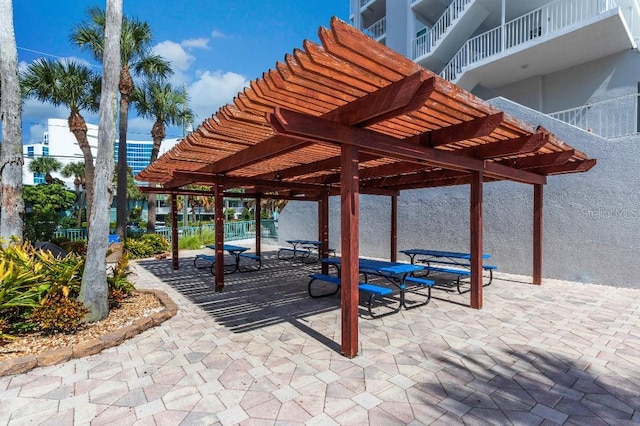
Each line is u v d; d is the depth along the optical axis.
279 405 2.55
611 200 6.41
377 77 2.53
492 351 3.55
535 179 6.33
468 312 4.93
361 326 4.34
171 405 2.56
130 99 13.48
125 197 12.09
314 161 6.06
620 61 9.65
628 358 3.37
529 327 4.28
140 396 2.69
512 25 12.34
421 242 9.77
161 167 6.25
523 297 5.77
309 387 2.82
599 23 8.39
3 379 2.95
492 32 12.68
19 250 4.59
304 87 2.67
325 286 6.77
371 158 4.89
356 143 3.22
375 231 11.09
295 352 3.53
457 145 4.77
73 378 2.98
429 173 7.16
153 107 14.17
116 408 2.52
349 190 3.27
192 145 4.59
